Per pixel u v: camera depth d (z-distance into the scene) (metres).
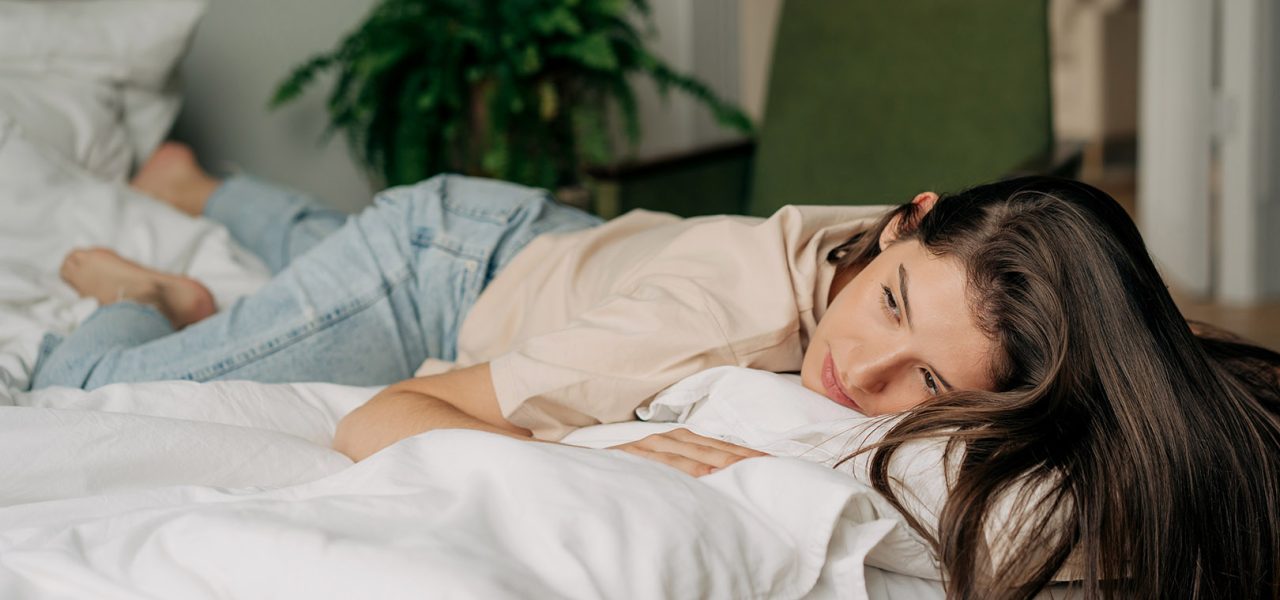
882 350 0.95
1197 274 3.04
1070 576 0.87
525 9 2.38
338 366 1.37
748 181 2.48
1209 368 0.96
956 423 0.89
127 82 2.01
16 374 1.28
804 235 1.15
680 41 3.02
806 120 2.38
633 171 2.11
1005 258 0.92
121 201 1.72
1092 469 0.86
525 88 2.39
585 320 1.07
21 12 1.89
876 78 2.33
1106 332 0.91
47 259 1.62
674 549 0.69
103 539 0.73
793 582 0.74
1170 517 0.87
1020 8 2.19
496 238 1.43
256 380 1.33
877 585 0.82
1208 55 2.92
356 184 2.73
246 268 1.71
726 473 0.80
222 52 2.43
